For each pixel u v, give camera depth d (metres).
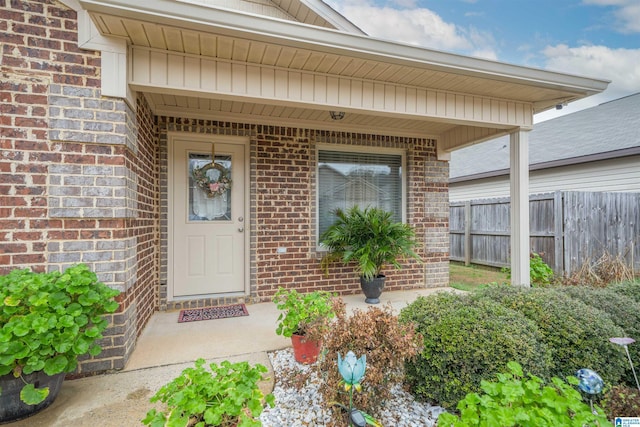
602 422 1.20
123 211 2.40
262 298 4.21
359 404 1.72
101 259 2.37
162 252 3.83
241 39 2.43
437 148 5.18
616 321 2.31
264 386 2.15
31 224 2.24
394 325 1.84
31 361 1.64
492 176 9.00
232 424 1.32
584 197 5.74
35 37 2.25
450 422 1.27
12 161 2.21
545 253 5.84
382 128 4.79
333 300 2.24
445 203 5.21
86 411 1.87
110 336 2.37
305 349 2.44
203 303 3.98
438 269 5.15
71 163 2.31
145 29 2.29
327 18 3.63
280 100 2.89
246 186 4.24
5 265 2.19
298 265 4.39
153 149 3.75
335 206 4.77
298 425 1.78
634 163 6.58
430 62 2.84
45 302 1.75
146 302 3.33
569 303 2.29
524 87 3.34
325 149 4.70
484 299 2.28
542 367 1.80
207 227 4.11
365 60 2.78
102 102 2.37
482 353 1.75
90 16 2.14
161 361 2.51
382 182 5.03
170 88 2.59
